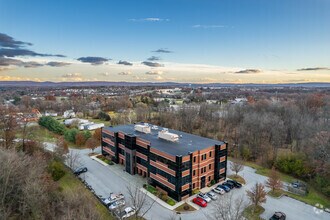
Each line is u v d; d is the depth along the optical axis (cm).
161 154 5016
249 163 7056
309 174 5806
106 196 4841
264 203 4625
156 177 5238
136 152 5934
